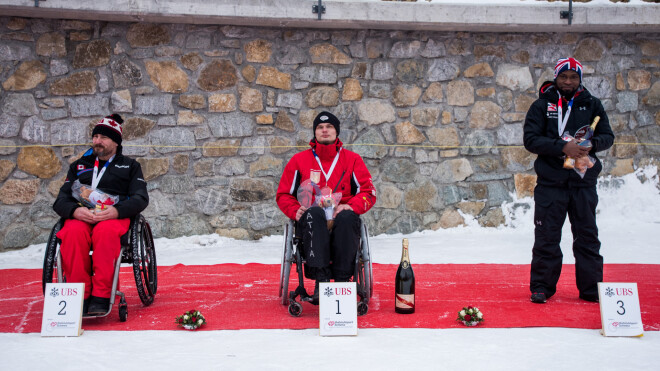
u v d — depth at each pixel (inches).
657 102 332.5
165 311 160.7
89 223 153.3
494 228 319.0
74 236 147.6
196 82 303.4
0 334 137.5
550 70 325.7
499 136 321.7
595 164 167.3
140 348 125.2
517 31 321.7
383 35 316.5
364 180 165.3
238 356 118.7
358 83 314.5
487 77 322.3
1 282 207.8
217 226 302.4
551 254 168.6
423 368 111.0
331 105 312.5
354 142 313.3
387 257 253.6
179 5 284.4
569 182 166.2
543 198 168.7
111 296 144.9
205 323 144.7
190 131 302.4
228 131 304.8
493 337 131.8
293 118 310.0
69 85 293.1
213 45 305.0
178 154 301.0
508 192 321.4
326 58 312.7
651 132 331.9
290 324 144.9
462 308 158.2
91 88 295.0
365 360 115.6
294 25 304.5
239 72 306.8
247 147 305.9
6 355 120.2
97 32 295.9
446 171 318.3
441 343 127.2
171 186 299.7
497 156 321.1
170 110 300.8
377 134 314.8
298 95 310.5
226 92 305.4
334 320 135.0
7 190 285.6
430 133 318.0
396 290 157.3
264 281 205.5
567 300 171.0
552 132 168.6
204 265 239.0
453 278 206.7
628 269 218.1
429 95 318.3
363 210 159.9
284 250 159.3
